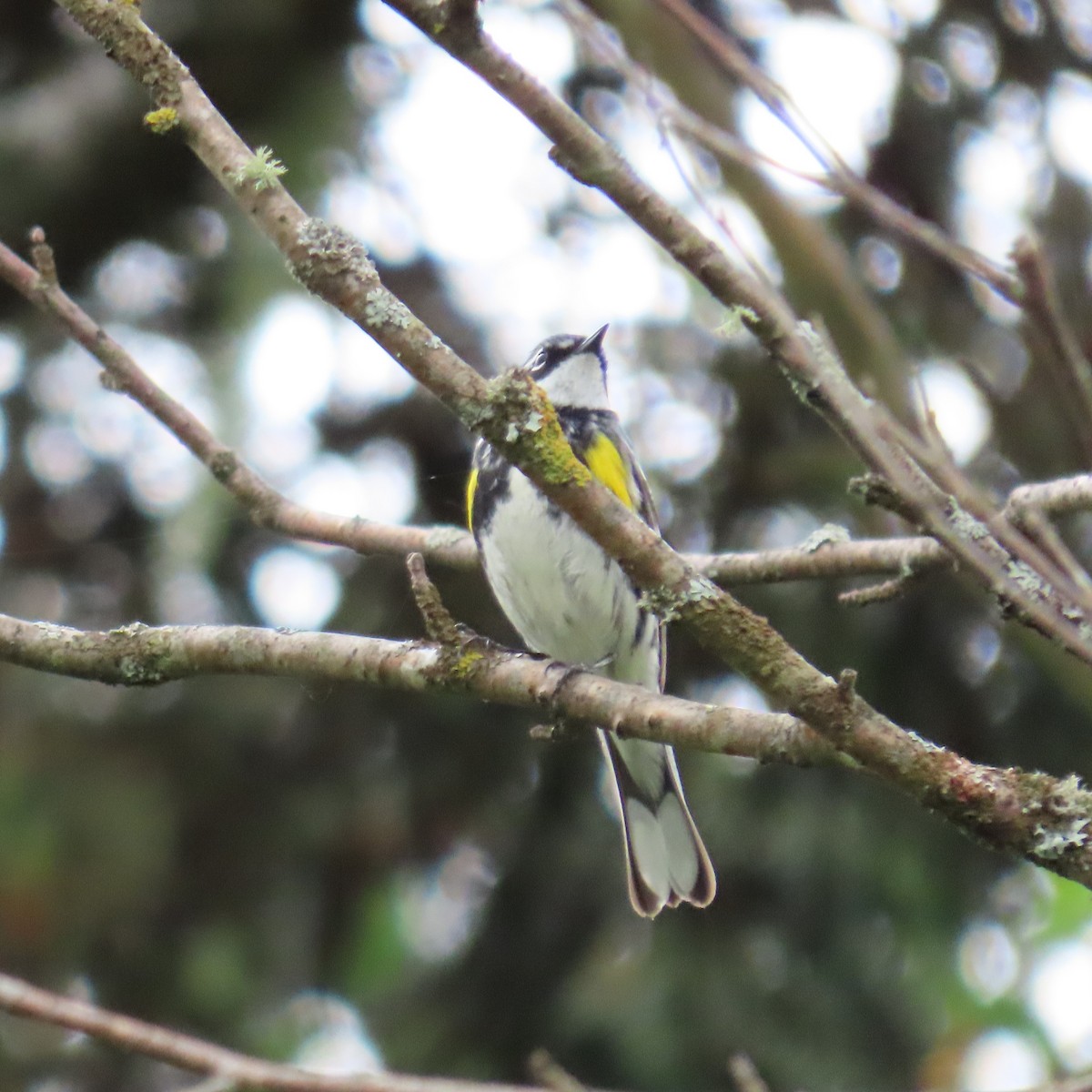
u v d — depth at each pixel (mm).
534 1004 11609
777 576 6980
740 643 4445
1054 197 10516
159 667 5805
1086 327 10016
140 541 12633
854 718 4309
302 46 12375
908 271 11172
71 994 12086
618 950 11484
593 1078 11008
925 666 11328
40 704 12219
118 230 12641
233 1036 12055
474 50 4477
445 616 5496
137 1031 4211
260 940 12383
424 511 12211
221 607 12086
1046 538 4355
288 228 4625
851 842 11078
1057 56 11078
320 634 5715
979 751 11328
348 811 12391
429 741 12289
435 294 12438
